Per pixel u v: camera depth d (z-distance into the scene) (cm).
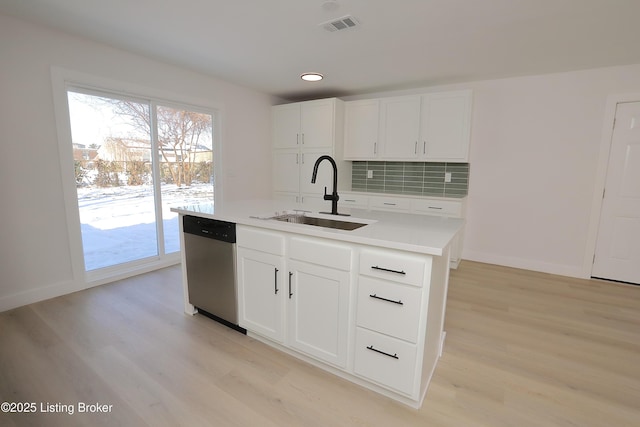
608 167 321
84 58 268
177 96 341
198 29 241
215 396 158
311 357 184
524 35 241
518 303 274
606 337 220
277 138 464
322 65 321
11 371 173
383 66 321
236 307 213
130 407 150
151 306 256
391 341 152
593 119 321
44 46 246
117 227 318
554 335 222
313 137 429
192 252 233
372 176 452
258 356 192
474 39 251
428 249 133
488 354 199
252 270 200
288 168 459
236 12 213
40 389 160
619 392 166
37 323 225
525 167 358
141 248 340
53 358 185
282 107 452
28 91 242
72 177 272
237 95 411
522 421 146
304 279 177
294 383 169
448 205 353
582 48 264
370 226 179
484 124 373
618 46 259
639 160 307
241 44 269
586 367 187
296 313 183
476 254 397
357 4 199
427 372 162
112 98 299
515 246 373
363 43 262
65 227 271
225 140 402
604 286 316
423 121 378
